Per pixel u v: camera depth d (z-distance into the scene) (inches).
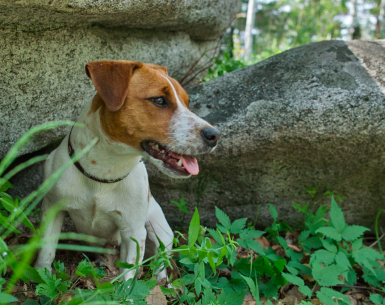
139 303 26.0
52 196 32.3
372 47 40.8
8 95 33.8
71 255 36.6
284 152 39.0
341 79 38.0
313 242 39.0
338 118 36.9
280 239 38.6
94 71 29.6
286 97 37.9
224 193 42.0
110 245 37.1
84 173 31.6
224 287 34.7
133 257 32.9
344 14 277.7
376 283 37.7
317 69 38.8
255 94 38.8
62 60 36.0
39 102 35.6
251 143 38.2
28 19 32.2
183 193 41.9
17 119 34.8
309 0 278.5
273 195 42.3
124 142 30.4
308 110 37.1
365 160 39.2
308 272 37.3
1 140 34.4
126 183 32.6
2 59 32.7
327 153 38.9
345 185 41.6
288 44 149.7
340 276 38.0
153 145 30.7
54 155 33.1
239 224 37.2
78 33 36.5
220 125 37.9
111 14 34.5
